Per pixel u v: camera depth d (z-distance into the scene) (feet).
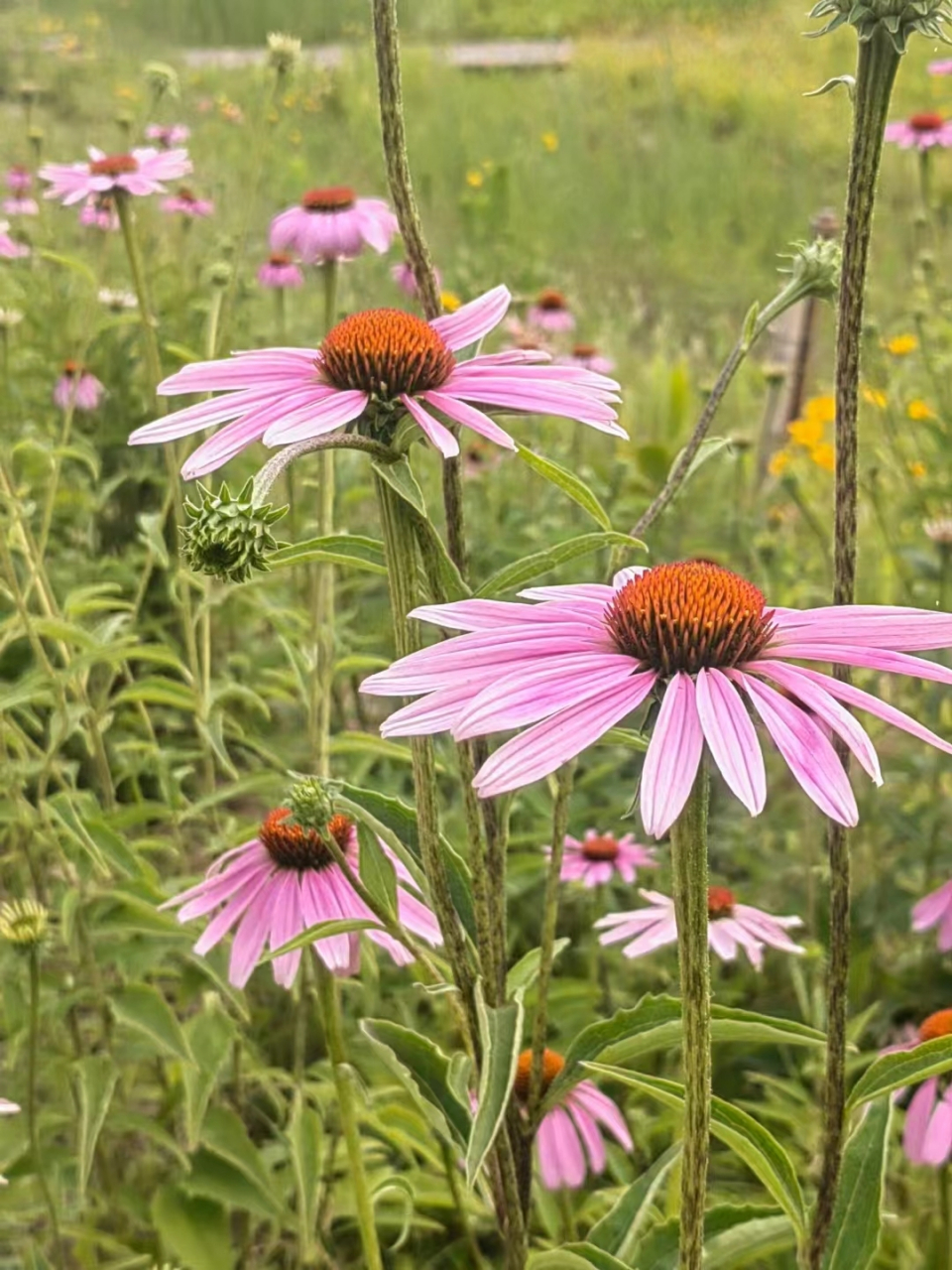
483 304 1.40
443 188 7.53
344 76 8.61
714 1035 1.29
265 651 3.08
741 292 6.55
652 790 0.97
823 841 2.67
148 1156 2.16
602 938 2.07
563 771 1.39
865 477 3.33
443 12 12.72
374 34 1.31
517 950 2.57
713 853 2.86
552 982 2.24
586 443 4.36
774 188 7.74
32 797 2.72
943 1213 1.72
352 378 1.27
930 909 2.10
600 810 2.61
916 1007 2.29
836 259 1.43
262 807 2.97
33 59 7.70
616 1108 1.84
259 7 9.62
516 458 3.75
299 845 1.64
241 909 1.65
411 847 1.37
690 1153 1.09
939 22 1.13
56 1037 2.18
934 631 1.11
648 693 1.05
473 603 1.14
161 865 2.74
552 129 8.71
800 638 1.11
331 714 2.99
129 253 2.16
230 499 1.10
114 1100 2.10
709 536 3.69
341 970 1.67
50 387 3.51
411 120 8.60
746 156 8.20
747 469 3.84
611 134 8.68
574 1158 1.77
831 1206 1.27
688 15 11.66
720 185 7.68
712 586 1.10
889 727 2.85
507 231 6.20
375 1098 2.15
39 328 3.70
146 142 4.35
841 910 1.24
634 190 7.56
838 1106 1.25
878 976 2.37
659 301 6.48
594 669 1.07
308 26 9.82
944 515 3.05
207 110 6.75
